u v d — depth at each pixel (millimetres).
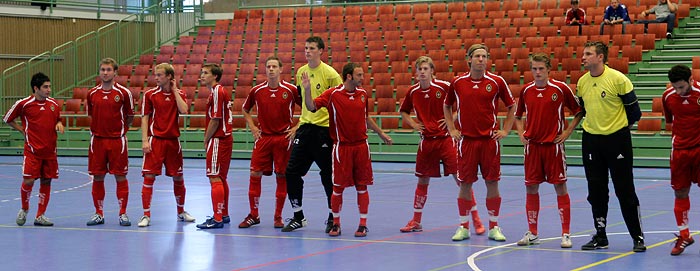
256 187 9734
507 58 22469
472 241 8531
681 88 7566
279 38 25859
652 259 7391
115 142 9906
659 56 21016
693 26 22172
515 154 19062
